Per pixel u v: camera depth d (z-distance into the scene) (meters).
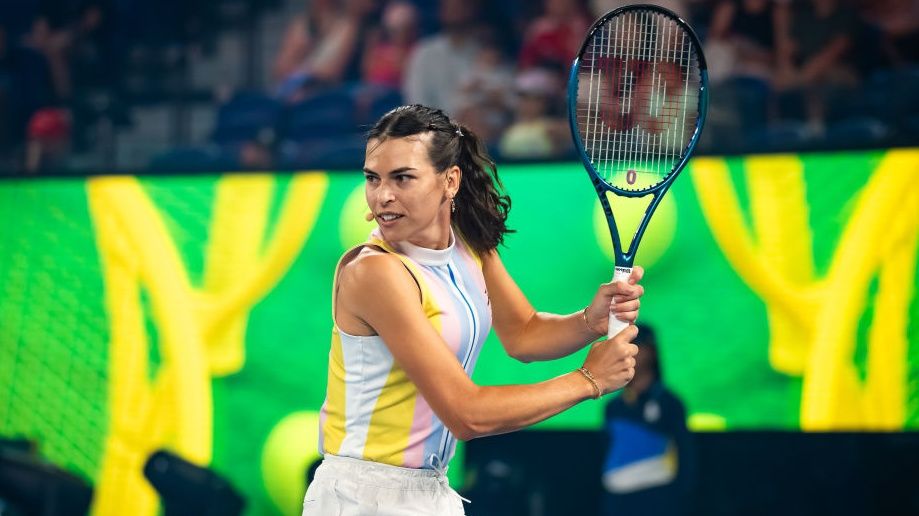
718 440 9.21
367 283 4.74
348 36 14.02
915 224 8.97
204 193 10.29
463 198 5.34
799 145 9.22
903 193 8.99
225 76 14.68
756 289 9.21
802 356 9.12
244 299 10.13
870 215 9.06
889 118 11.37
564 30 12.77
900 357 8.95
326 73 13.95
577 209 9.55
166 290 10.29
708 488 9.18
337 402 5.05
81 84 14.62
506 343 5.63
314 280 10.03
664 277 9.36
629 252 5.12
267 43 14.66
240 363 10.09
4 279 10.60
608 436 9.36
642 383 9.34
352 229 9.98
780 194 9.22
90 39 14.77
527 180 9.64
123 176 10.46
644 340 9.35
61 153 13.23
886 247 9.02
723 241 9.28
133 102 14.00
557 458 9.45
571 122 5.27
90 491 10.25
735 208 9.28
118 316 10.38
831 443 9.05
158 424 10.19
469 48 13.25
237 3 14.74
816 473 9.06
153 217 10.38
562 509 9.40
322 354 9.96
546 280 9.57
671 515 9.20
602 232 9.48
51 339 10.47
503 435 9.56
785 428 9.12
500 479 9.52
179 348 10.21
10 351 10.52
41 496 10.28
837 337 9.07
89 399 10.34
